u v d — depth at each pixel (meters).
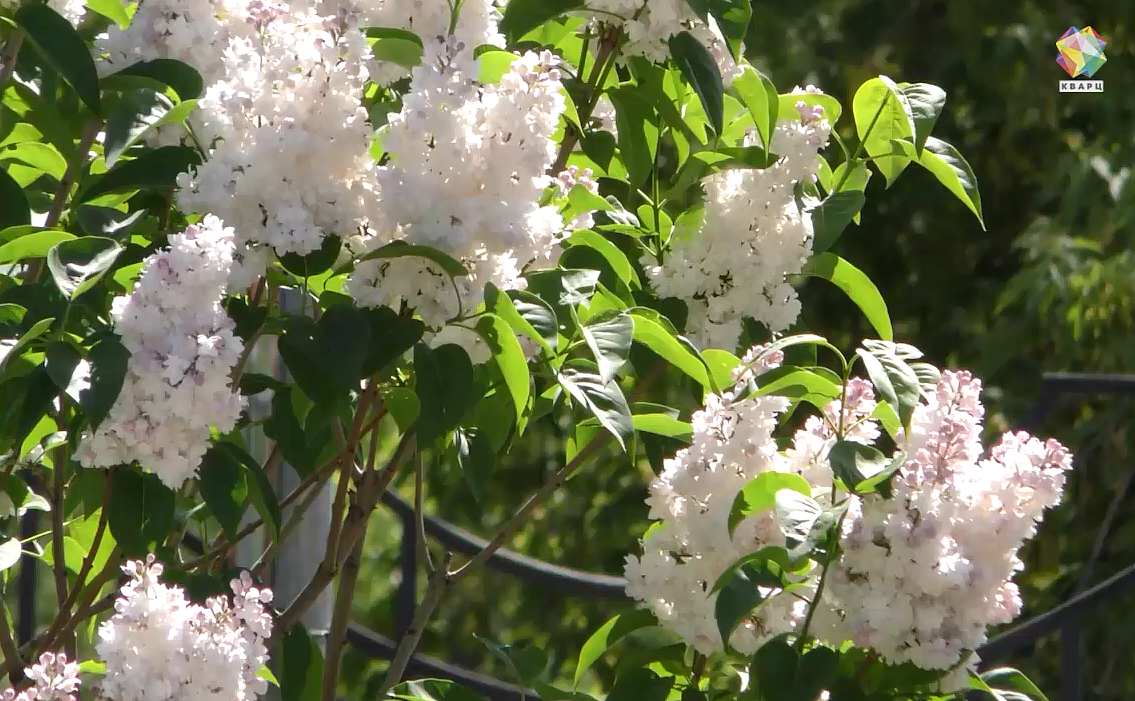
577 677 3.36
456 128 3.16
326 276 3.30
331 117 3.16
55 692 3.10
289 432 3.32
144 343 3.12
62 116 3.34
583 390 3.25
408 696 3.38
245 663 3.13
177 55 3.27
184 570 3.33
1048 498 3.17
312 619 3.67
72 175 3.32
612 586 3.88
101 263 3.16
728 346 3.44
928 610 3.17
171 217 3.34
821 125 3.40
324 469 3.38
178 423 3.13
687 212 3.43
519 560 3.91
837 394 3.27
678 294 3.43
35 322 3.17
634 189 3.47
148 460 3.14
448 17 3.28
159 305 3.12
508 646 3.41
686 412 3.47
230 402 3.13
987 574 3.17
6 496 3.31
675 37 3.38
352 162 3.19
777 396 3.28
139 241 3.34
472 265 3.19
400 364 3.29
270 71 3.16
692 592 3.27
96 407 3.09
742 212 3.40
